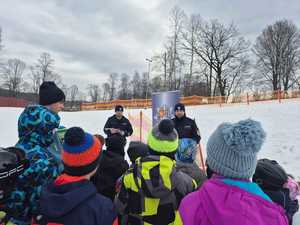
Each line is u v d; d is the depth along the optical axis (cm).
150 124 1294
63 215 176
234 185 147
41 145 251
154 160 243
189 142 318
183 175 253
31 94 7088
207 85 5419
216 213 143
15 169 203
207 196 150
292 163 963
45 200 180
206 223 146
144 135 1194
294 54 5469
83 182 187
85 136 193
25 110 256
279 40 5531
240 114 1981
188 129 546
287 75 5438
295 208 262
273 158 1045
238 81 5469
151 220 238
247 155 145
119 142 336
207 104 3050
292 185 264
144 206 239
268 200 146
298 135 1284
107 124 729
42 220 186
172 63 5325
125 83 8044
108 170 321
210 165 159
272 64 5519
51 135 260
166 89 5350
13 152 210
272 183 235
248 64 5509
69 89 8575
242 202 141
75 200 177
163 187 231
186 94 5391
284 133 1352
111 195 321
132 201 244
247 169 148
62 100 295
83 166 187
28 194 223
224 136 147
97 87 8419
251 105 2394
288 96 2992
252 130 144
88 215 179
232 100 3089
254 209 140
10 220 219
